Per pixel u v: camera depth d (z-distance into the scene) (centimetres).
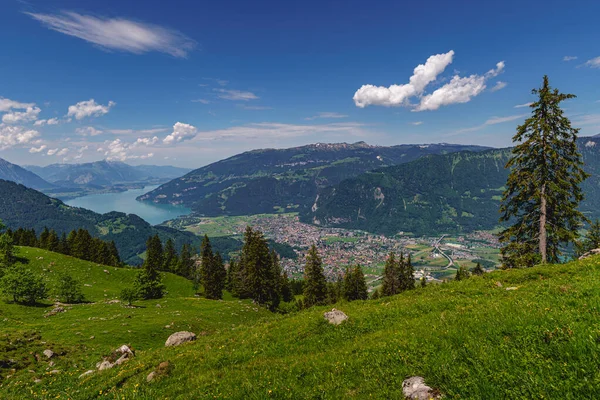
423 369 913
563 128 2892
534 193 2981
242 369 1355
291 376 1153
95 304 5475
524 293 1518
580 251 3553
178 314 5088
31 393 1677
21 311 4528
